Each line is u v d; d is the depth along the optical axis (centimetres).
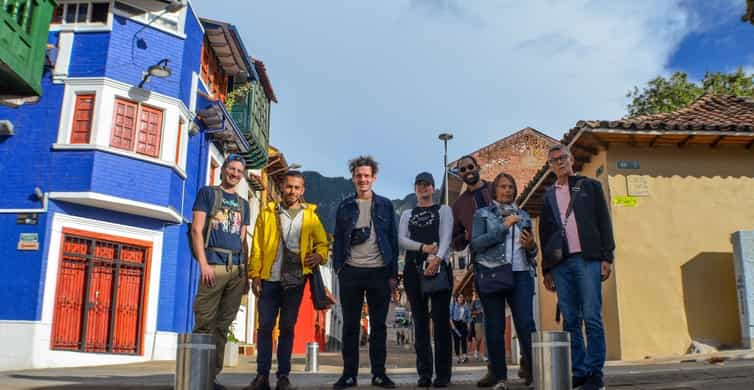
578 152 1159
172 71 1591
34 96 796
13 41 738
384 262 582
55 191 1394
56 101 1449
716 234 1091
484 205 601
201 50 1780
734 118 1173
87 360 1381
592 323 509
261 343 575
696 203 1102
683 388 540
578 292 525
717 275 1070
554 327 1381
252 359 1691
